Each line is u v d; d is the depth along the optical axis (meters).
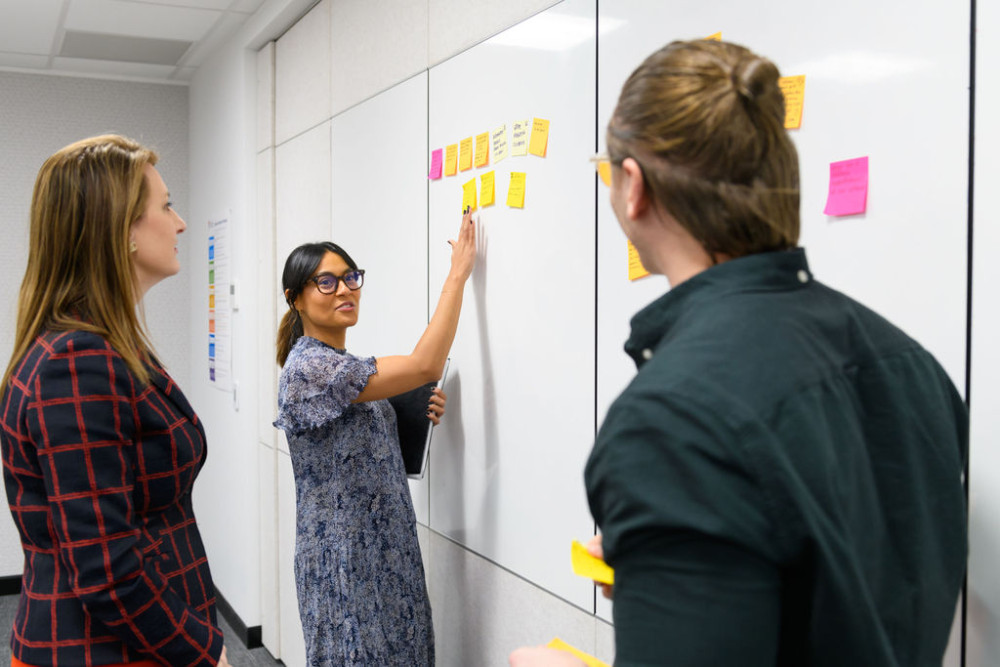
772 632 0.57
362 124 2.54
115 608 1.16
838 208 1.09
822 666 0.61
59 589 1.21
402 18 2.28
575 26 1.59
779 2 1.17
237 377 3.60
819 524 0.57
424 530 2.25
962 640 0.95
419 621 1.94
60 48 3.76
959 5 0.93
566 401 1.64
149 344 1.35
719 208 0.65
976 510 0.94
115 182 1.25
